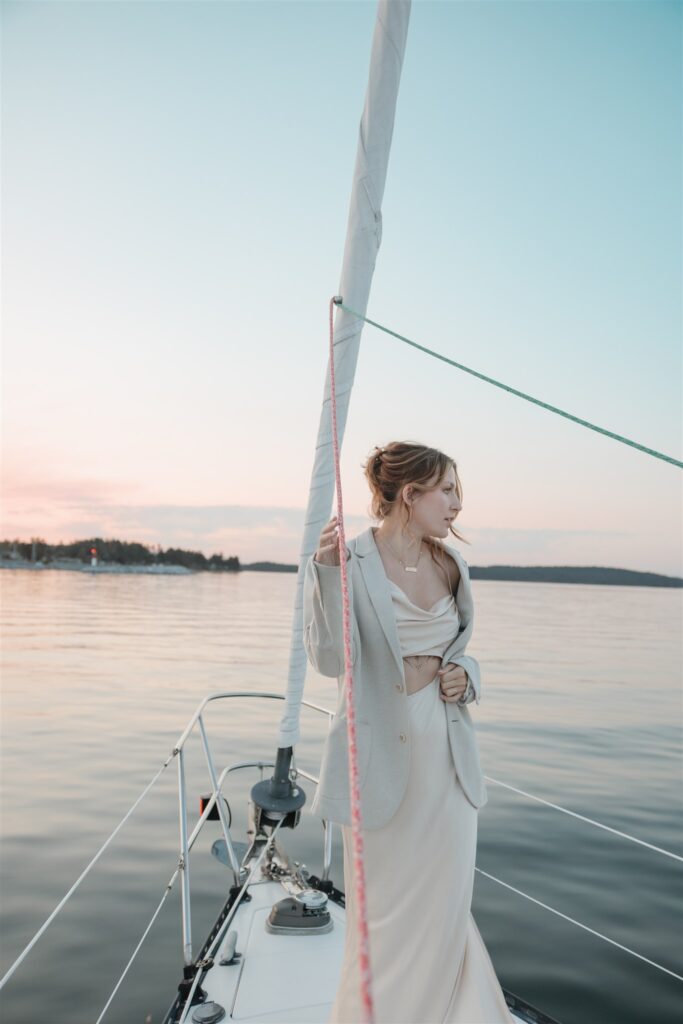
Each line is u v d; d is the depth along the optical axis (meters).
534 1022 2.16
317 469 2.60
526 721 12.39
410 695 1.73
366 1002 0.55
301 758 9.43
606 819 6.92
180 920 4.66
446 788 1.69
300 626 2.84
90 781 8.27
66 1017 3.59
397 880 1.66
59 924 4.61
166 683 17.92
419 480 1.78
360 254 2.41
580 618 53.72
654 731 11.88
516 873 5.39
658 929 4.55
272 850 3.32
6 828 6.54
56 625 40.97
